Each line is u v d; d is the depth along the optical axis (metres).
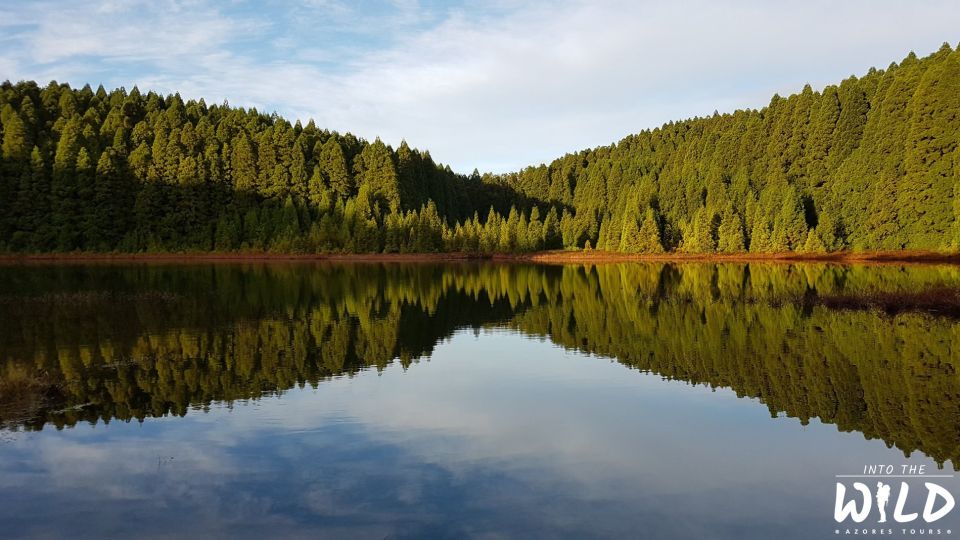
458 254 104.94
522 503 10.28
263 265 81.62
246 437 13.46
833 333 24.64
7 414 14.95
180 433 13.70
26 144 92.25
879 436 13.27
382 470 11.66
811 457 12.28
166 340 24.58
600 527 9.48
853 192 80.19
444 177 150.38
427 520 9.67
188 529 9.38
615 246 108.00
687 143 136.62
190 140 106.12
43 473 11.49
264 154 110.12
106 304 34.75
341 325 29.31
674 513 9.94
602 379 18.81
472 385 18.12
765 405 15.70
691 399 16.44
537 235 119.12
